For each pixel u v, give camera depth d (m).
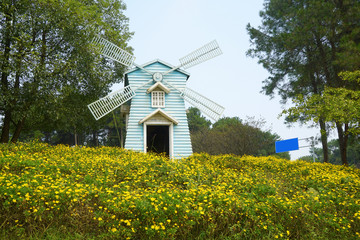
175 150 18.53
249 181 10.81
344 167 17.38
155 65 19.48
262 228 7.16
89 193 7.34
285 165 15.76
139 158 13.38
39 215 6.32
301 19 23.41
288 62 27.11
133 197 6.78
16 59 18.20
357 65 20.38
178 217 6.59
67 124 24.50
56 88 20.50
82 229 6.70
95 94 25.53
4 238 6.02
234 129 37.06
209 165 13.80
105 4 25.12
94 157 12.90
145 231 6.50
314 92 25.97
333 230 7.77
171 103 19.20
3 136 20.92
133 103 18.83
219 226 7.05
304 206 7.78
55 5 19.59
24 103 19.77
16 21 19.44
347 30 22.59
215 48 20.45
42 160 10.86
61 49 22.16
